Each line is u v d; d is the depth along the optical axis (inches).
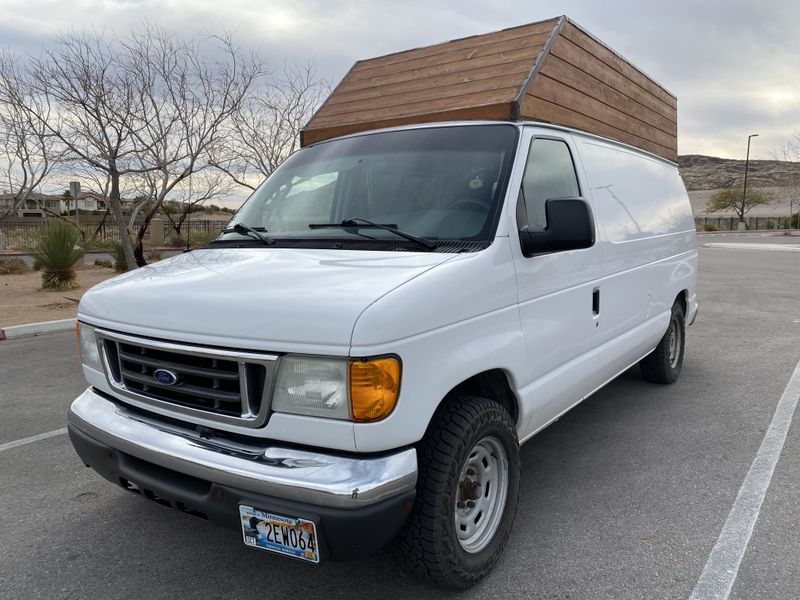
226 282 108.7
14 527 139.7
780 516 139.9
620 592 114.0
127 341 109.6
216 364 99.7
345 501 89.7
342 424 91.5
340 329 90.7
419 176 136.6
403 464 95.3
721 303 450.0
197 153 514.3
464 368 106.6
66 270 534.3
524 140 137.9
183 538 135.0
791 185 2132.1
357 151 152.7
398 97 186.5
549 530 135.8
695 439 186.4
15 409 219.8
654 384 241.6
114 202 507.8
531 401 128.8
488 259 115.0
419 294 98.4
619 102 209.8
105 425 113.7
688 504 146.3
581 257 148.1
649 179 210.4
